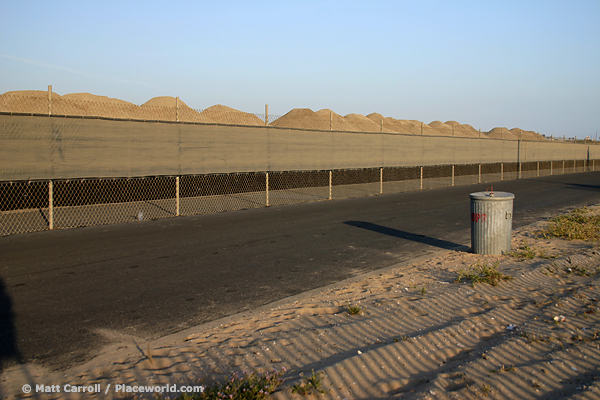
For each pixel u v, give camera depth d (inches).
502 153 1323.8
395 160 913.5
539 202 751.1
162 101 937.5
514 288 267.9
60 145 458.3
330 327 199.8
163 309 224.5
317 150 746.8
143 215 530.9
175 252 351.3
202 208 603.2
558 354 178.4
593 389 151.2
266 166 666.8
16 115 427.8
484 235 353.4
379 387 150.5
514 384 154.9
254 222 499.5
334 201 721.0
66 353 173.2
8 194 517.7
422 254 358.0
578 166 2007.9
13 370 159.0
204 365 162.7
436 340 188.2
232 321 209.5
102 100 876.0
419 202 714.8
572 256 351.9
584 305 240.5
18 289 254.5
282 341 182.7
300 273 296.4
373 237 425.4
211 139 595.2
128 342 183.9
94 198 590.9
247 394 137.3
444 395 145.9
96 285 263.6
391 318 212.7
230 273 293.9
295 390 143.1
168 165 550.0
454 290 257.0
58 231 433.1
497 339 194.1
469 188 1001.5
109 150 497.4
